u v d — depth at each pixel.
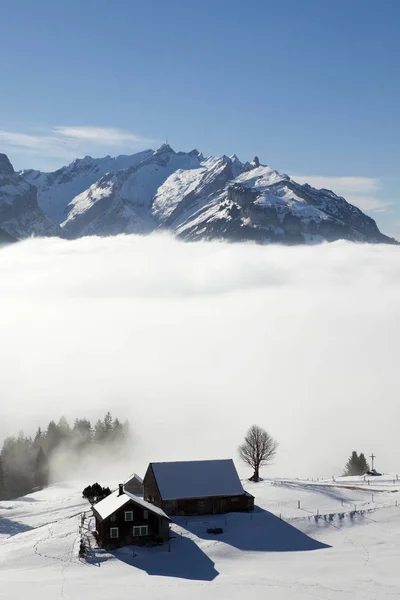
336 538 98.56
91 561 89.62
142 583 80.69
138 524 95.56
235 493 109.88
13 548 96.56
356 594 77.00
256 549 93.94
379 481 144.00
